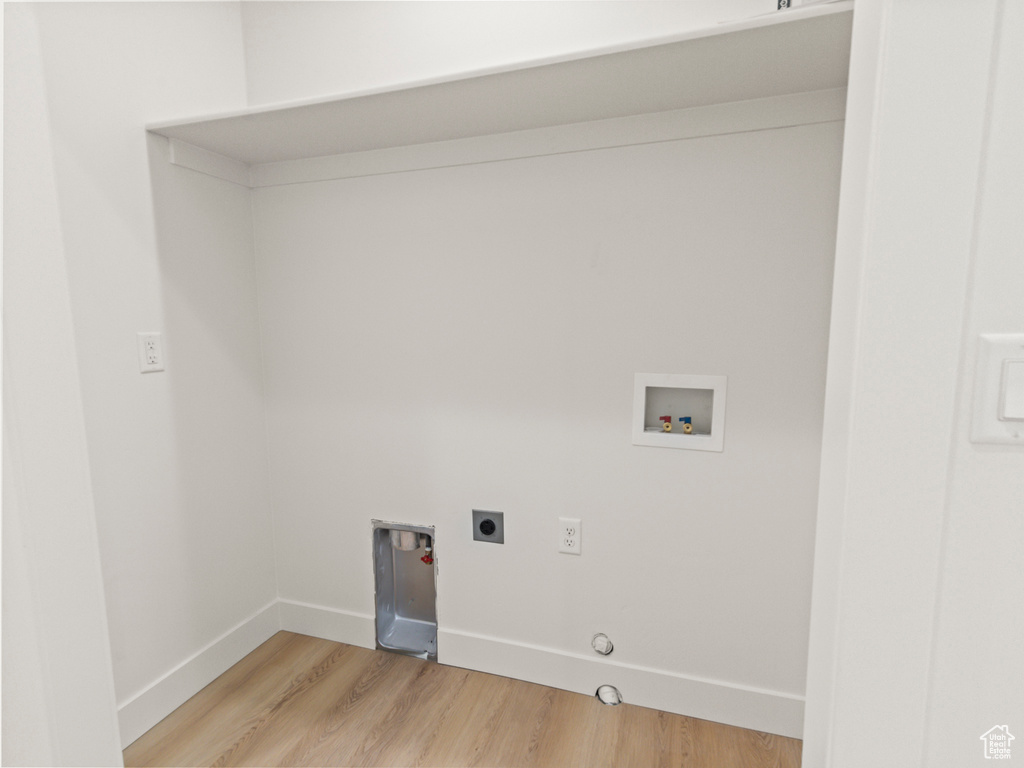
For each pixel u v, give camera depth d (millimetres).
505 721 1525
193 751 1418
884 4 525
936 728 597
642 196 1434
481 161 1556
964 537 570
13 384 648
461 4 1562
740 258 1372
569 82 1187
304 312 1827
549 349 1569
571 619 1641
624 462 1532
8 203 637
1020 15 506
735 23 967
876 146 541
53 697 700
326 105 1294
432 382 1706
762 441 1403
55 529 696
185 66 1576
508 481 1657
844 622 602
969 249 538
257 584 1903
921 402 562
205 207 1657
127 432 1431
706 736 1465
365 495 1833
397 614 1967
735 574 1465
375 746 1436
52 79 1233
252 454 1870
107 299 1370
